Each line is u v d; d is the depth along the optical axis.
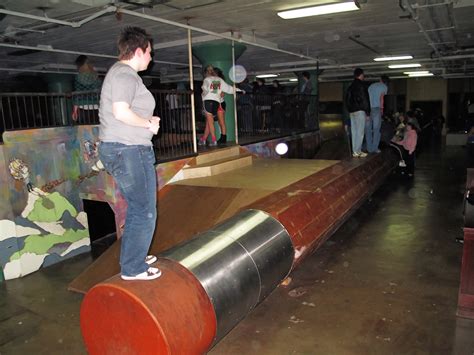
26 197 5.31
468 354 3.13
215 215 5.05
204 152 6.96
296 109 12.55
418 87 23.89
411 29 8.68
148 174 2.53
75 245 6.00
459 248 5.36
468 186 5.54
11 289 4.85
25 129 5.29
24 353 3.47
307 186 5.39
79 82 6.29
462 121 23.56
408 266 4.83
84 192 5.96
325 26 8.16
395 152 10.84
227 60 9.02
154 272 2.68
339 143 13.62
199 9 6.37
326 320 3.71
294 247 3.91
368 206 7.71
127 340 2.56
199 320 2.63
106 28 7.53
